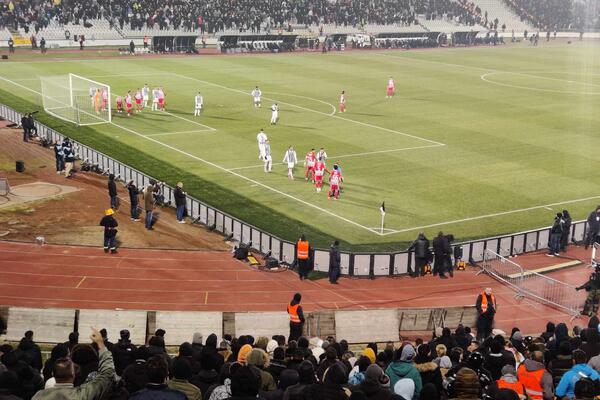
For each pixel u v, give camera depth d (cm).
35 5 12962
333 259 3969
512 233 4688
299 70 11300
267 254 4278
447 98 9288
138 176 5644
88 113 7862
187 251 4362
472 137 7231
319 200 5250
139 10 13675
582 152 6800
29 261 4106
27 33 12731
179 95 8912
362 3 16162
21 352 2056
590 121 8181
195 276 4009
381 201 5262
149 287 3838
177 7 14025
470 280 4119
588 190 5678
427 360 1895
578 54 14825
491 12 18088
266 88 9556
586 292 3919
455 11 17150
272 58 12650
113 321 3052
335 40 14225
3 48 12438
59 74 10181
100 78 9938
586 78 11419
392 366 1814
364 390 1534
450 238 4172
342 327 3159
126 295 3728
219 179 5675
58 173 5828
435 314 3278
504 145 6962
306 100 8825
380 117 8000
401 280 4081
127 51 12631
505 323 3606
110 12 13512
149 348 2120
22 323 3044
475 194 5481
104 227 4341
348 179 5756
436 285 4034
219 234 4650
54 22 13038
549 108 8850
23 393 1700
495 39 16350
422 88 9975
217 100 8656
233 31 14275
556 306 3794
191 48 13012
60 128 7175
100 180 5709
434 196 5403
